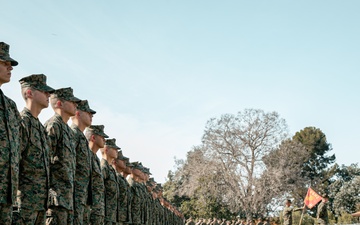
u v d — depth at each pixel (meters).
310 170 69.88
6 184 6.41
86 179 9.28
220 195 52.78
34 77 8.00
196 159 53.50
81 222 9.01
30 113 7.75
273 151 52.16
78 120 9.94
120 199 12.59
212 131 52.66
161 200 22.70
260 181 50.88
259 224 42.78
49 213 8.16
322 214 22.47
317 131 71.12
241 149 51.97
